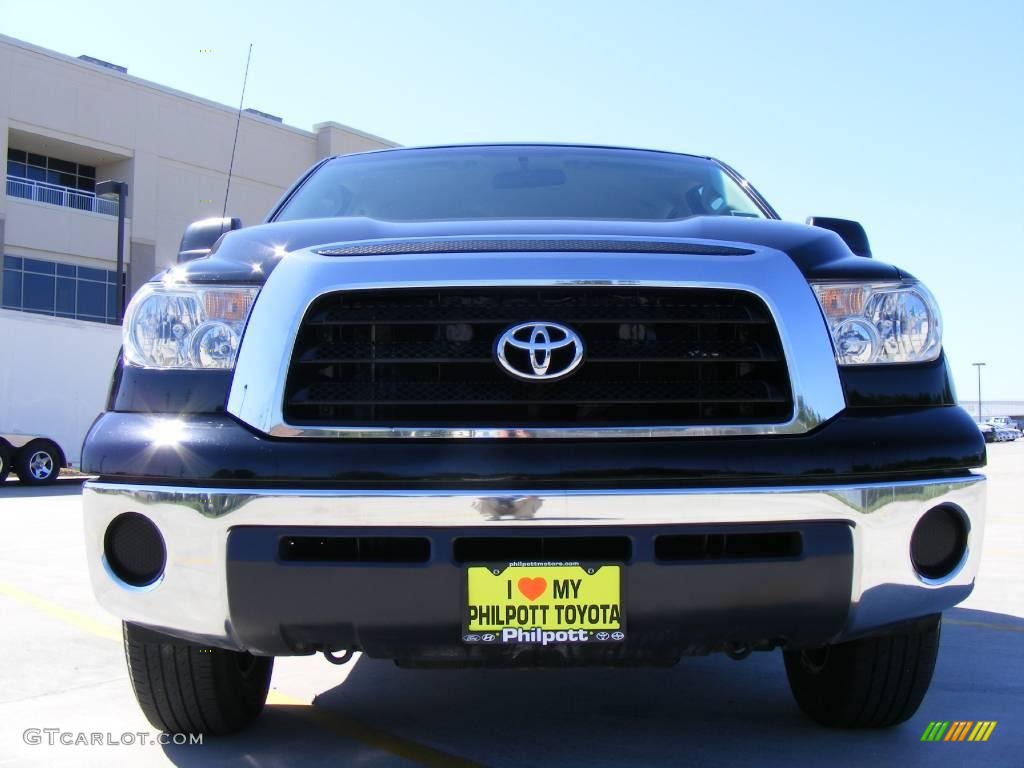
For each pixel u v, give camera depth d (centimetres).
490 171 365
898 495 222
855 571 220
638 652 221
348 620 217
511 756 270
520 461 214
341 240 255
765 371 231
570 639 215
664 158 389
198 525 218
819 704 293
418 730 296
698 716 308
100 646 420
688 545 219
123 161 3803
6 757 273
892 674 267
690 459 216
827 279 241
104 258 3675
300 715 312
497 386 223
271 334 229
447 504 211
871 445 224
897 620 230
